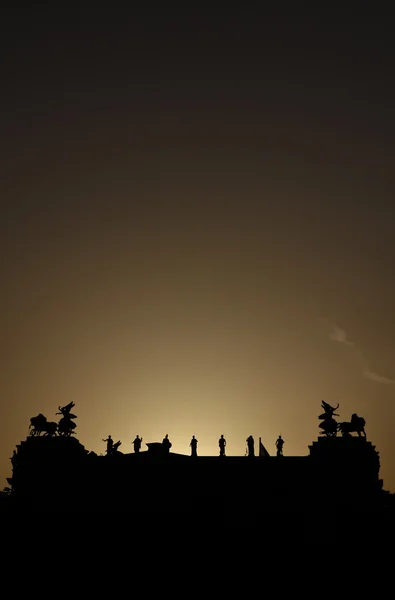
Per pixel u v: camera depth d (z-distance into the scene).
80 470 158.25
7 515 150.00
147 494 153.50
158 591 129.88
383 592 128.75
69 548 140.25
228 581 131.62
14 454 166.62
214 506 150.38
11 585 131.62
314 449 161.50
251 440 167.62
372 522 146.00
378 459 158.62
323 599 127.88
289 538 142.50
